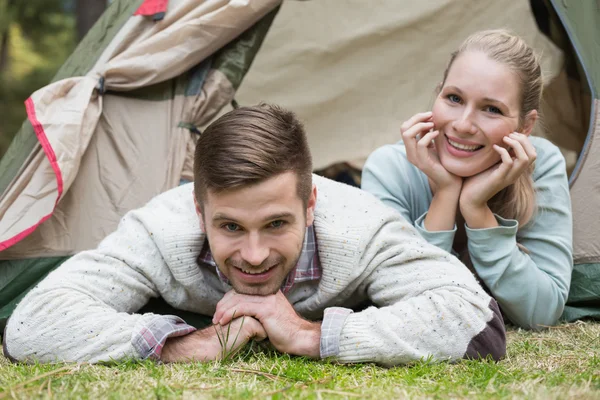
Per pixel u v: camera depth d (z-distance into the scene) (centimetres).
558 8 300
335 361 192
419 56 421
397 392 162
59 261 265
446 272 204
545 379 176
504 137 233
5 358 202
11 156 272
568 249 251
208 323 236
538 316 241
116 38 290
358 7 425
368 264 209
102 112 284
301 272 212
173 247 208
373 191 261
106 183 276
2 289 259
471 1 407
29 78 1036
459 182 240
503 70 233
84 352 189
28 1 950
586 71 291
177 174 281
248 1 286
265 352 201
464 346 194
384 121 422
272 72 427
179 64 284
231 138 179
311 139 423
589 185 276
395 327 192
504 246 236
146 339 188
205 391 161
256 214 180
